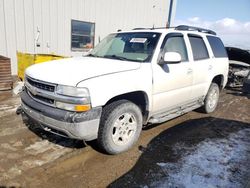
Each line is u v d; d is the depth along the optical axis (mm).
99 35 11258
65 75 3088
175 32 4375
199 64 4809
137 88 3461
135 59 3873
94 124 3020
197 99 5152
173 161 3445
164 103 4078
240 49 9656
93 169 3137
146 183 2895
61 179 2893
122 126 3459
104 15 11164
